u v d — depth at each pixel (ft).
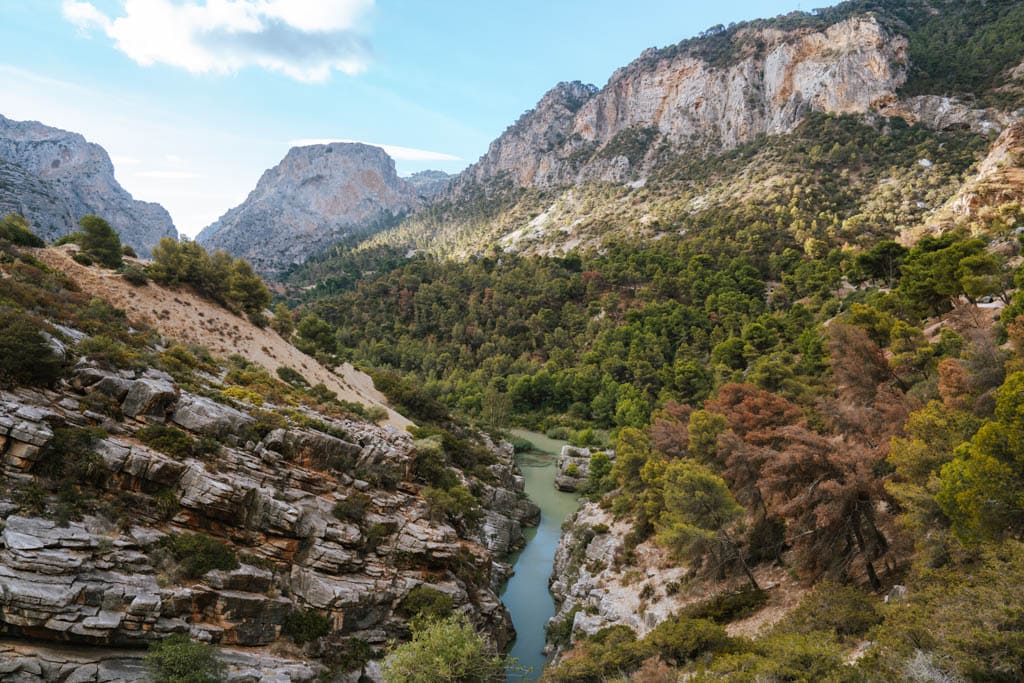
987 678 53.83
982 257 208.95
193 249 298.35
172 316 246.47
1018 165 446.60
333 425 171.83
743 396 196.03
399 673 98.07
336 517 126.11
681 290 559.38
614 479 205.67
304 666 99.25
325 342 360.89
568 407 463.42
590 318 564.71
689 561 135.85
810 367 254.68
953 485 78.02
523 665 137.90
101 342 131.64
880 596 93.25
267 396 181.88
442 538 138.51
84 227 262.47
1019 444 73.97
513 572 193.16
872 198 645.92
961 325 181.98
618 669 91.91
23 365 108.47
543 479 321.11
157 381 131.13
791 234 604.08
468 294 655.35
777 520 132.26
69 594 81.97
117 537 96.37
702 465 157.69
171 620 91.15
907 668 57.88
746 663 73.15
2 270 187.52
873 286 384.88
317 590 110.42
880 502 118.32
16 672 73.97
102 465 102.47
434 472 179.73
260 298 311.27
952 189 590.14
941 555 80.79
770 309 484.33
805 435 114.62
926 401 133.80
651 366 448.24
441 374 535.19
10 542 82.58
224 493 110.93
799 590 111.75
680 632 92.73
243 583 104.53
